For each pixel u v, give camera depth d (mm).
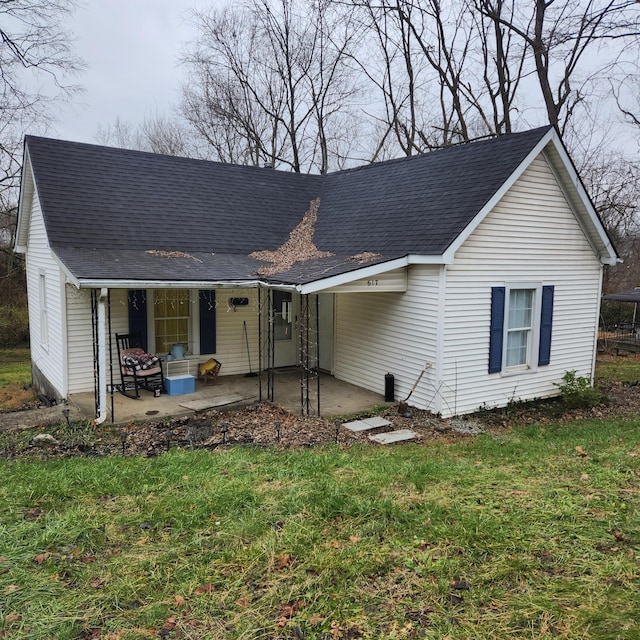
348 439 8227
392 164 13664
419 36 22406
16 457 6926
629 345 20516
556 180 10797
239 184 14148
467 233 9141
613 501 5090
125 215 11203
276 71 27641
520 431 9227
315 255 11234
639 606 3473
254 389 11188
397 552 4258
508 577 3875
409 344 10195
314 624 3434
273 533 4590
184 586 3855
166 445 7559
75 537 4523
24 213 13414
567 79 19562
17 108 19078
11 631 3381
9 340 22422
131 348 10805
